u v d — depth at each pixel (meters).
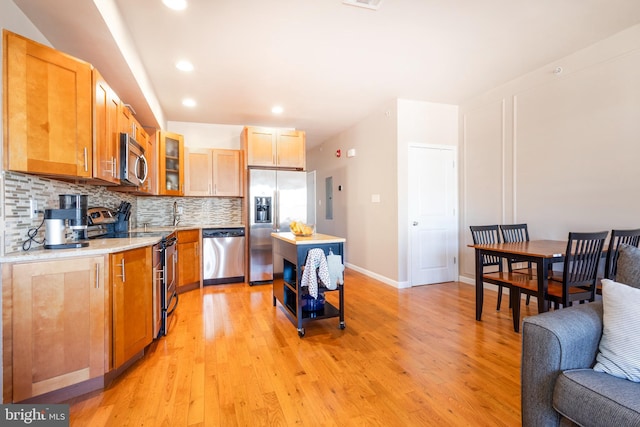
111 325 1.86
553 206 3.13
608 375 1.13
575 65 2.90
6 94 1.57
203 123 4.86
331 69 3.12
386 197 4.29
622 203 2.60
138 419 1.56
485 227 3.14
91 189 2.74
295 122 4.93
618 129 2.62
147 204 4.50
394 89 3.70
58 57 1.74
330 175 6.10
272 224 4.45
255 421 1.55
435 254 4.30
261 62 2.94
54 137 1.73
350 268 5.31
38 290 1.61
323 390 1.81
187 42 2.56
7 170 1.60
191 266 4.08
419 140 4.14
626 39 2.54
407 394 1.77
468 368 2.05
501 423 1.52
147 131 3.84
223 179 4.57
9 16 1.65
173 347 2.38
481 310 2.90
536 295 2.39
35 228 1.90
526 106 3.37
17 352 1.55
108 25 1.89
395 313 3.12
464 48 2.76
